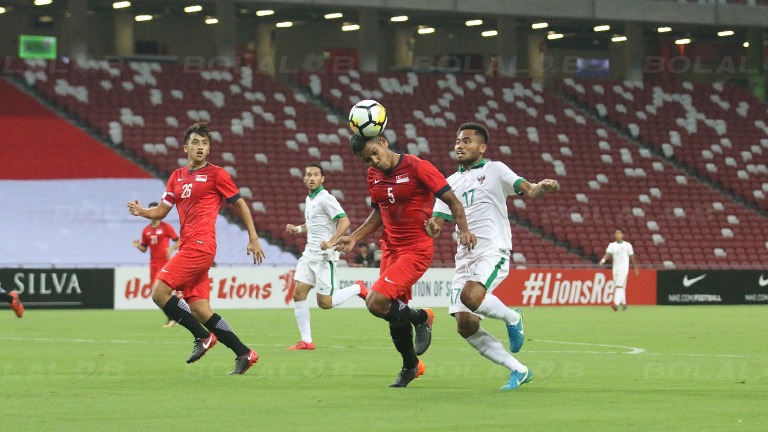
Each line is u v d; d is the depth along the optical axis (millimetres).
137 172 112312
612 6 132250
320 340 54406
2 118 114312
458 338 56094
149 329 61969
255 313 82875
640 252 116000
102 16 137375
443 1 123625
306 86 130250
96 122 116000
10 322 68625
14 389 30688
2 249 101438
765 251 121062
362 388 31250
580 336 58594
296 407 26797
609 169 127938
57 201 107438
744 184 131250
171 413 25703
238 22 144875
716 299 105750
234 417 25031
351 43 149750
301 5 123312
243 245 105875
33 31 135000
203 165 35625
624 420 24562
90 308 86062
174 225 108812
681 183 128500
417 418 24859
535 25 144375
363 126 30953
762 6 138625
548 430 23094
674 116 140000
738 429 23203
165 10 136250
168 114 119250
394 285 31031
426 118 129375
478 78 137875
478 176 31375
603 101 139500
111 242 104500
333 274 49344
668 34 155250
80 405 27172
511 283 99188
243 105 123500
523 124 132125
